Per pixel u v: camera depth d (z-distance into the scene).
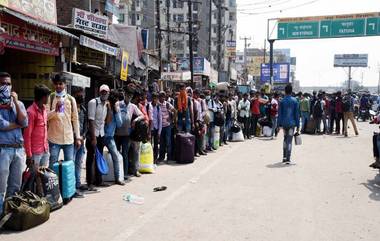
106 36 15.42
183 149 11.01
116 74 18.52
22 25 10.88
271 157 12.26
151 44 41.81
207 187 8.10
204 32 79.88
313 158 12.04
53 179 6.39
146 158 9.61
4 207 5.52
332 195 7.51
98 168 7.86
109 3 20.95
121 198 7.21
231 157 12.27
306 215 6.25
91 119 7.77
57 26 12.65
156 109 10.76
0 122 5.43
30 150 5.97
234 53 50.69
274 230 5.55
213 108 13.58
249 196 7.38
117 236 5.28
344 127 19.02
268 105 18.47
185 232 5.44
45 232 5.43
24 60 13.20
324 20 32.41
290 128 10.93
